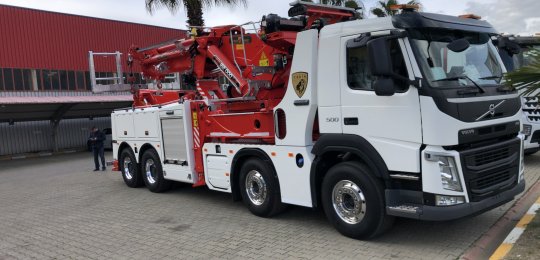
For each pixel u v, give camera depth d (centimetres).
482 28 587
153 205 865
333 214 594
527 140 1016
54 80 2709
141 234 666
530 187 805
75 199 984
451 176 494
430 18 528
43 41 2659
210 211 786
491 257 487
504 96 559
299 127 625
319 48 590
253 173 717
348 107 560
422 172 500
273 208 689
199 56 909
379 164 531
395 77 507
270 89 729
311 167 611
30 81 2602
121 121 1088
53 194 1076
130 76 1152
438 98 488
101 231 696
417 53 504
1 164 2048
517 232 556
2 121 2259
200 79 923
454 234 578
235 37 813
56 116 2431
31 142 2475
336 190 587
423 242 554
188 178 859
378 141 533
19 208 923
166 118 905
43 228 738
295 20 704
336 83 571
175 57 995
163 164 934
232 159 750
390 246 546
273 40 694
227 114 766
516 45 612
